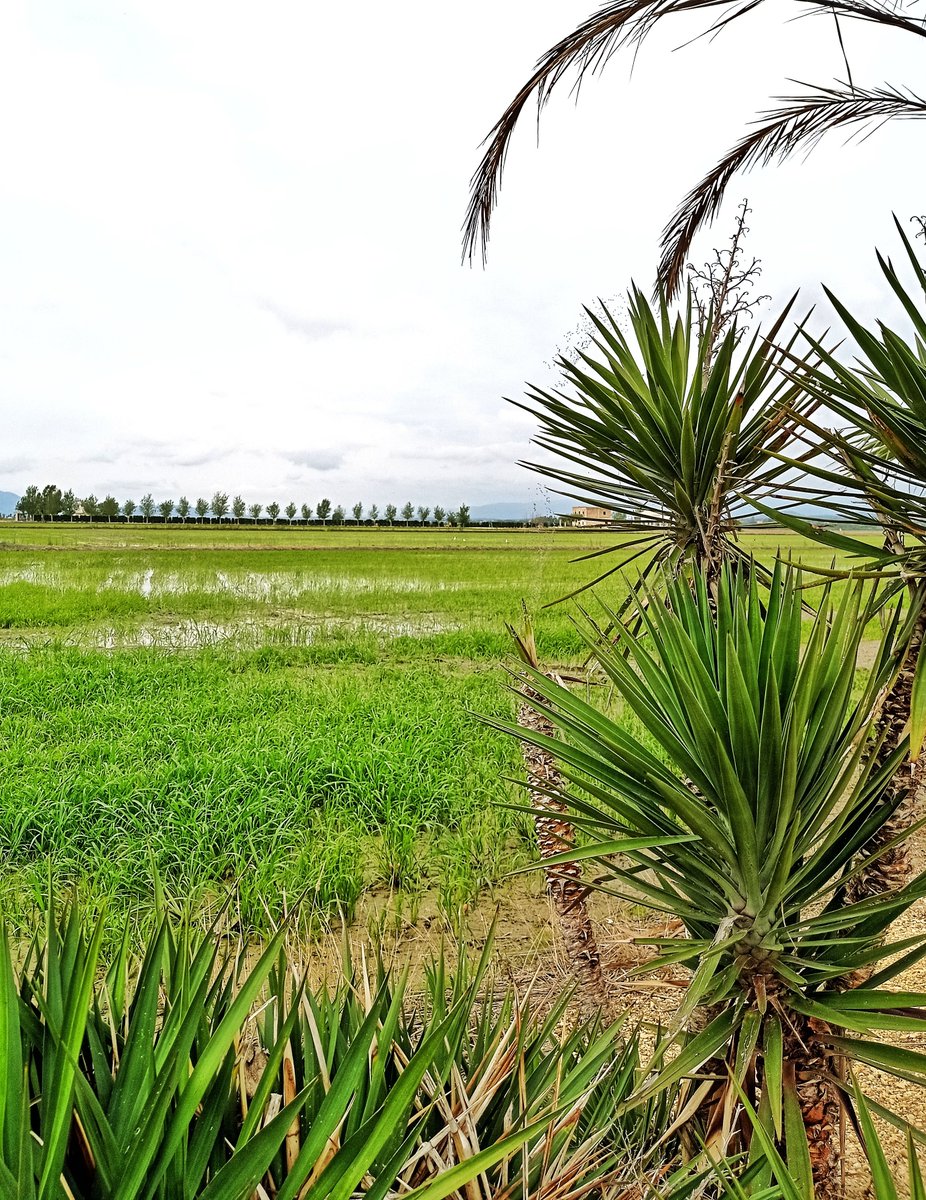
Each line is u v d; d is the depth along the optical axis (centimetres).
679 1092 203
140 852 495
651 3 361
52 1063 115
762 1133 123
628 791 183
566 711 194
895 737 173
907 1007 152
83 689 945
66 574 2894
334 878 462
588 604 1419
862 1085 281
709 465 270
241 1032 149
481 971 169
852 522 194
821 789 174
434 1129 144
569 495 313
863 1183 233
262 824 539
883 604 178
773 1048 156
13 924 404
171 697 918
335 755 659
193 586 2461
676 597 219
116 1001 146
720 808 176
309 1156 103
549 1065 162
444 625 1706
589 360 275
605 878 186
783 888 155
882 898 154
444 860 505
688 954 161
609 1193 145
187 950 150
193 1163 109
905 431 171
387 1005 165
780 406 200
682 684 161
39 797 568
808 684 153
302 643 1412
